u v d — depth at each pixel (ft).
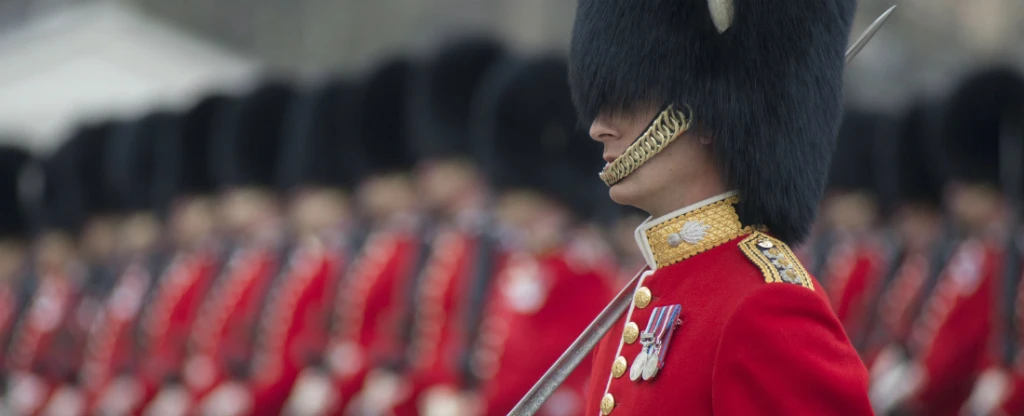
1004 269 91.50
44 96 187.93
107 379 125.90
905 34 265.54
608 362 40.29
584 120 41.27
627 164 39.06
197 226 123.44
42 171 147.02
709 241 37.88
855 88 208.23
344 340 95.04
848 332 122.93
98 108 186.60
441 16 289.33
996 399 88.48
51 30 192.54
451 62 94.63
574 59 41.32
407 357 89.97
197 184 124.57
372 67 104.63
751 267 36.76
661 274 38.22
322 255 102.63
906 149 120.57
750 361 34.86
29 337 140.77
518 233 82.48
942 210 116.88
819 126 38.93
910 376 101.50
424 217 95.91
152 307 122.42
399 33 293.84
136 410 118.62
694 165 38.75
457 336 83.97
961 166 102.17
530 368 74.28
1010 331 89.97
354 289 95.71
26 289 144.46
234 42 299.38
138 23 194.49
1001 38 273.33
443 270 87.30
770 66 38.34
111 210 139.85
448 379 83.20
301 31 302.25
